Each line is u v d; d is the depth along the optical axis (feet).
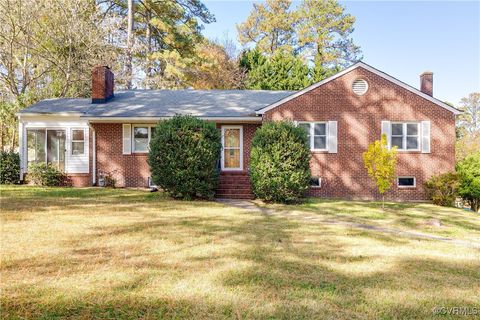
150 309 11.88
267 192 40.81
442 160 48.11
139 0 90.63
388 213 36.50
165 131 40.93
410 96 48.26
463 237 26.43
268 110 48.91
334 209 37.81
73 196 41.37
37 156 53.88
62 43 74.95
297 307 12.34
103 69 57.11
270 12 132.16
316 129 48.96
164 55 85.20
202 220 28.91
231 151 53.21
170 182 40.63
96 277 14.71
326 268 16.97
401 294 13.85
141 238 21.93
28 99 67.67
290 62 96.07
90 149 53.88
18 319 11.00
